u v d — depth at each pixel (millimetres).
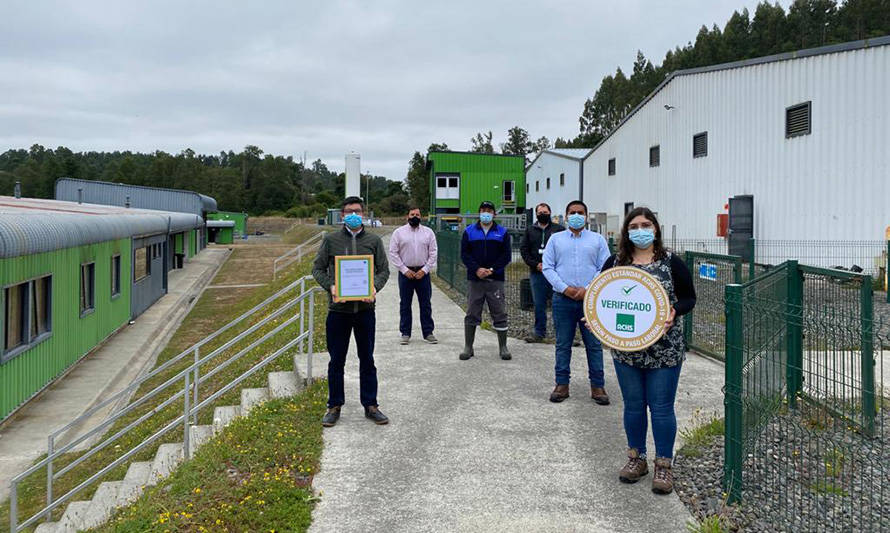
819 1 90875
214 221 55969
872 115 17172
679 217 25062
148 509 4434
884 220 16984
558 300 6156
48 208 19156
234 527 3967
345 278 5469
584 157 37094
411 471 4738
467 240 7891
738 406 4055
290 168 161125
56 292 12938
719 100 22391
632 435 4426
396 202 108500
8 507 7762
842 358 5078
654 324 4090
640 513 4059
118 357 15180
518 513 4086
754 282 4555
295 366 7750
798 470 4625
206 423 8500
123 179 137500
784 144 19688
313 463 4883
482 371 7453
